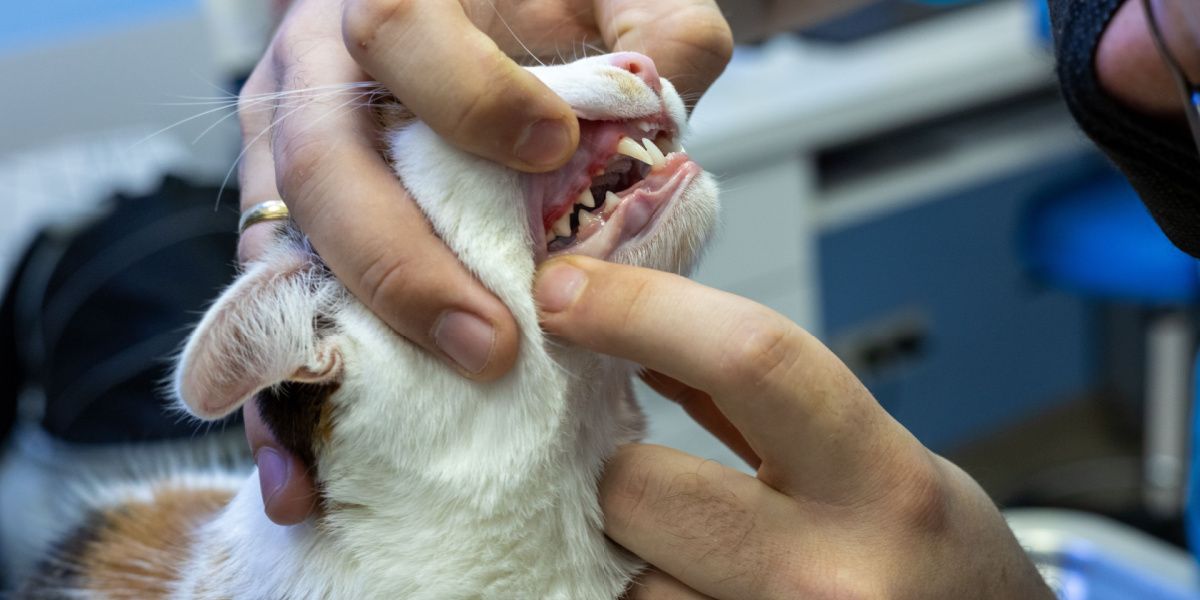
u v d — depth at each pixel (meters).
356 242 0.42
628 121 0.44
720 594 0.43
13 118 1.03
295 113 0.43
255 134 0.47
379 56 0.41
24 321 0.78
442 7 0.41
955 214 1.33
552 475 0.44
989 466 1.42
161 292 0.72
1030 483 1.36
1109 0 0.39
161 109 1.06
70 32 1.03
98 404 0.69
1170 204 0.41
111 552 0.56
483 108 0.40
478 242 0.43
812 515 0.42
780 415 0.40
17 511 0.74
